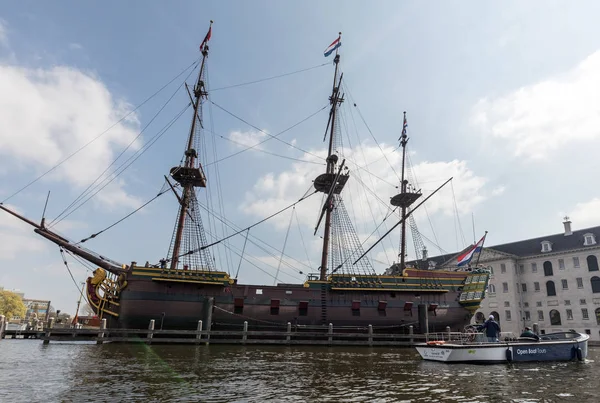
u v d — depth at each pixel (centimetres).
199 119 4409
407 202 5238
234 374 1628
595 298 6469
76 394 1178
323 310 3509
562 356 2280
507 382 1533
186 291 3316
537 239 7750
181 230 3947
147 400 1121
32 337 3328
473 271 3900
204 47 4581
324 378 1573
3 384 1315
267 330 3372
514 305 7200
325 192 4675
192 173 4084
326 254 4272
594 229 6981
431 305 3716
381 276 3709
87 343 2991
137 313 3191
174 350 2588
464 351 2130
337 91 4941
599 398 1252
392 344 3281
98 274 3353
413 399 1205
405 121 5609
